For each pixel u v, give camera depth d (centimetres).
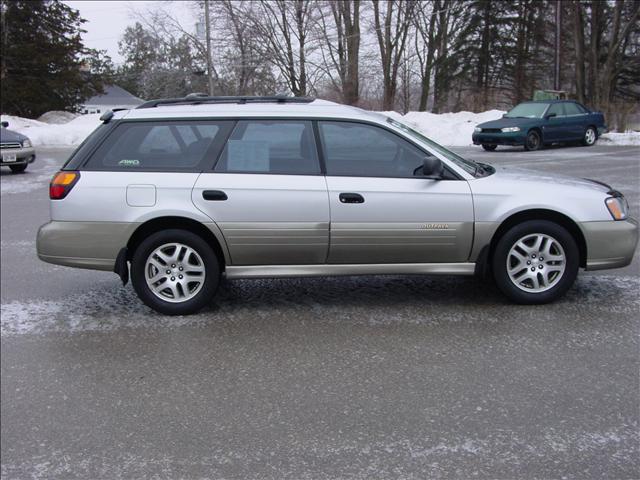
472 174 493
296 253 485
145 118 494
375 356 408
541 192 483
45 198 1189
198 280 492
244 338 447
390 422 324
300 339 442
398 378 375
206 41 3316
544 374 374
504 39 3831
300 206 475
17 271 664
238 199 475
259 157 485
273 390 364
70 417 342
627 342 419
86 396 365
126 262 493
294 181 477
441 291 545
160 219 485
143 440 316
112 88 6669
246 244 482
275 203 475
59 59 4319
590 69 2905
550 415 326
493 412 330
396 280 584
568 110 1944
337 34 3269
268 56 3316
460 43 3812
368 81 3741
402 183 477
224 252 485
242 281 592
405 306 507
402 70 3900
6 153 1575
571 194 485
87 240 482
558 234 482
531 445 299
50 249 486
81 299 557
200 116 493
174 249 489
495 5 3797
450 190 477
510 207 477
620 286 545
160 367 402
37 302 550
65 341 453
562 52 3597
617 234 484
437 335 441
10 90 4116
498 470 280
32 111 4244
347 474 281
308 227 476
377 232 477
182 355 420
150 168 485
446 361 396
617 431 309
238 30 3303
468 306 502
